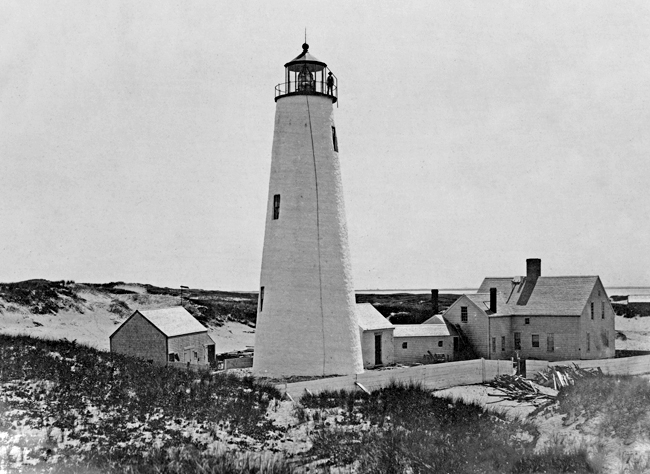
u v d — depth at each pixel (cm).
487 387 3938
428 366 3947
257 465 1883
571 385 3086
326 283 3806
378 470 1891
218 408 2578
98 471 1777
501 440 2189
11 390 2420
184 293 9762
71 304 7150
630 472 1798
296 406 2819
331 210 3878
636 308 10100
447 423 2494
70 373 2720
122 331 4566
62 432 2092
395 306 9594
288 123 3903
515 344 6141
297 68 4000
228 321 8331
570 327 5953
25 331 6025
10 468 1761
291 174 3856
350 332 3853
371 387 3553
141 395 2605
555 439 2112
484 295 6247
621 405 2448
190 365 3809
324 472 1884
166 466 1833
